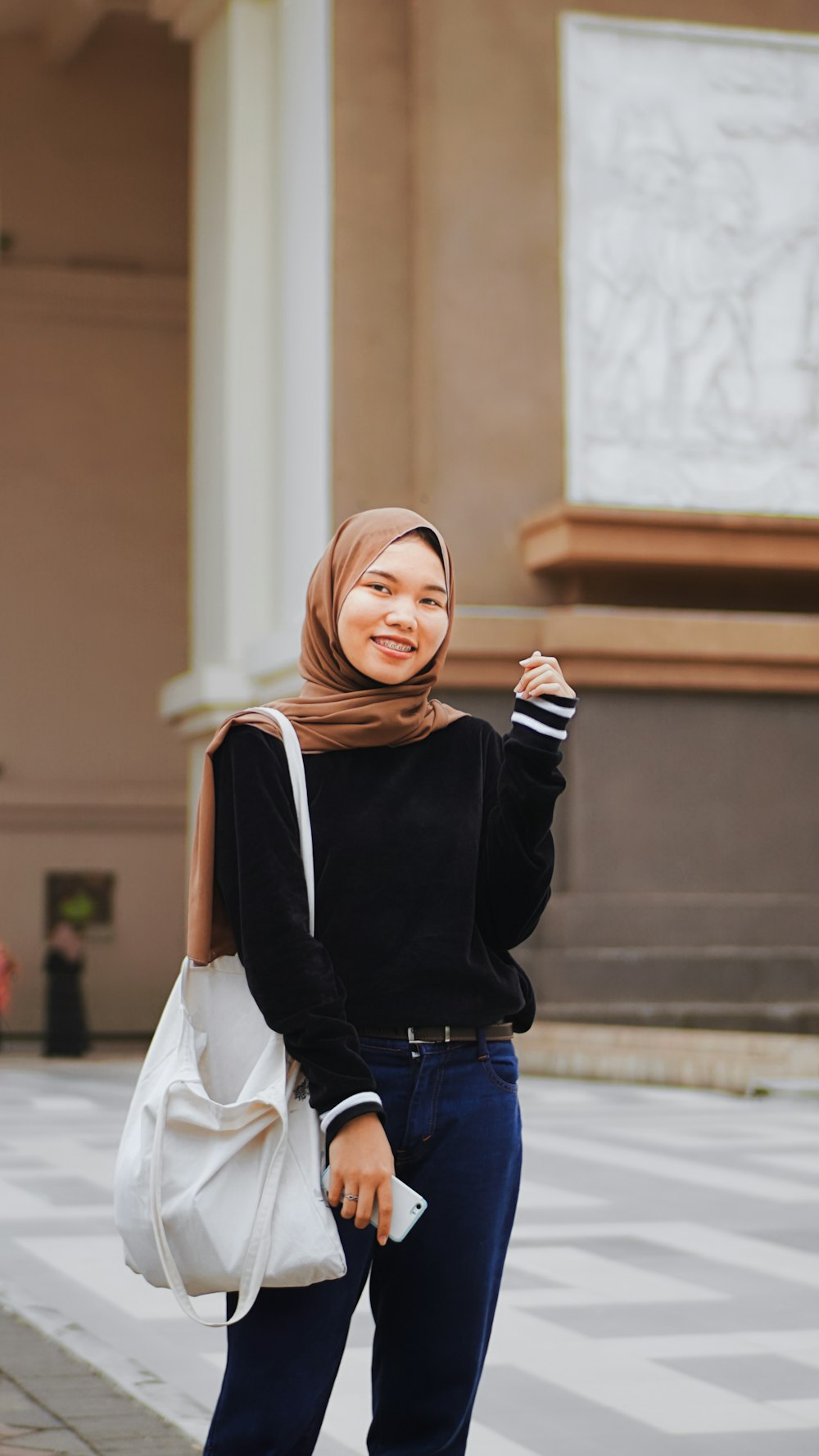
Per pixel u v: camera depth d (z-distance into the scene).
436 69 18.39
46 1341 5.33
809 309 18.88
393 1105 2.56
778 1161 9.94
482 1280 2.59
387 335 18.44
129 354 26.64
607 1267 6.84
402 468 18.38
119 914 26.12
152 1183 2.42
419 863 2.60
